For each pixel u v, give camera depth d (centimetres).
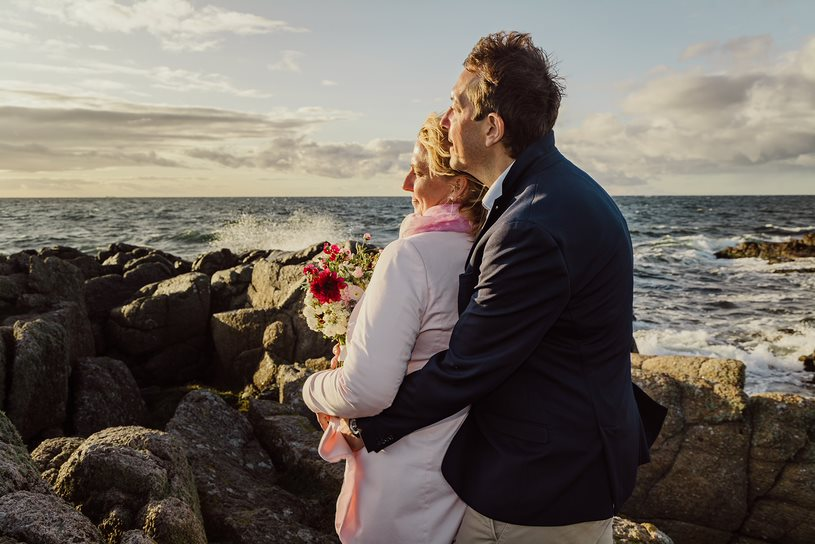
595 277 148
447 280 172
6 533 160
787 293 1730
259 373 768
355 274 210
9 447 200
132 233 3956
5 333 514
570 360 151
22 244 3331
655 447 418
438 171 183
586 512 153
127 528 223
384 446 167
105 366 602
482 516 163
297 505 334
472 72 164
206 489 318
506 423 156
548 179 154
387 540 174
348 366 166
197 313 855
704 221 5453
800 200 14962
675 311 1469
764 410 414
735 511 404
